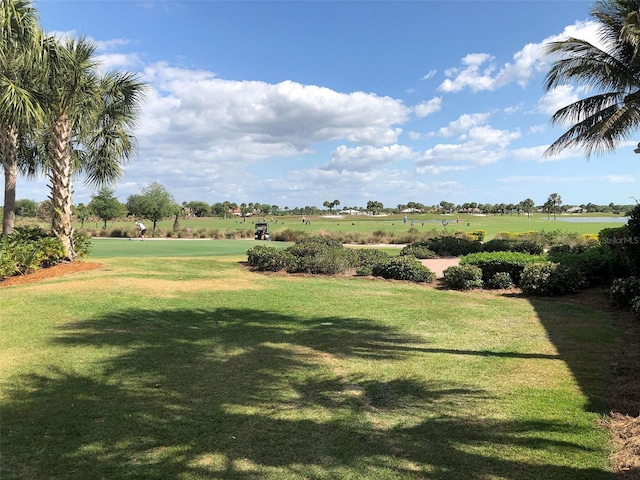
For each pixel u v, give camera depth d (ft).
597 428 12.06
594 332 22.34
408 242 97.04
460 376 16.17
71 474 9.70
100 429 11.73
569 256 38.22
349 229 160.56
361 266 45.03
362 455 10.68
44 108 38.01
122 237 118.11
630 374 16.25
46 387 14.44
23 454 10.45
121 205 147.95
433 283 40.01
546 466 10.19
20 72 37.22
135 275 37.78
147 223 204.64
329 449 10.96
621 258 33.94
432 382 15.57
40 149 49.24
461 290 36.09
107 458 10.36
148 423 12.12
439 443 11.28
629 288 27.14
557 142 40.75
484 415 12.93
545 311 27.68
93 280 34.17
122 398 13.73
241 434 11.63
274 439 11.41
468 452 10.84
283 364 17.26
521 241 60.34
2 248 36.11
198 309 26.86
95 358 17.40
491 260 37.99
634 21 28.76
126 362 17.02
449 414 13.00
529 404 13.67
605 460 10.45
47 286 31.68
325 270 43.57
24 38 35.76
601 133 31.76
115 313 24.85
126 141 46.50
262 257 45.98
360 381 15.64
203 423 12.21
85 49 39.55
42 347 18.62
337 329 22.94
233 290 33.91
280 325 23.54
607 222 231.91
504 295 33.78
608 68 34.04
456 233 96.48
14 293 29.37
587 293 32.71
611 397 14.17
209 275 41.22
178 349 18.85
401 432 11.87
